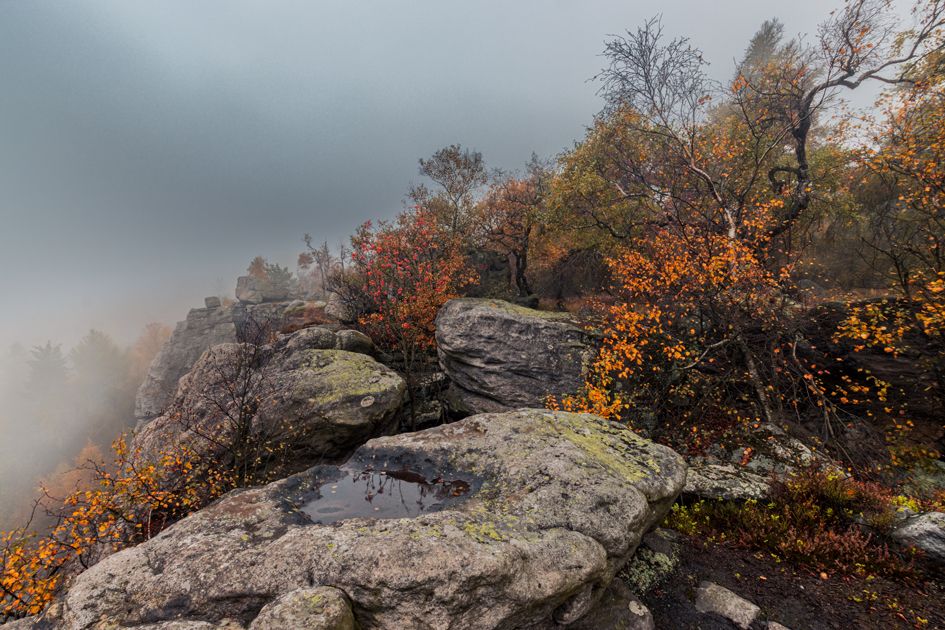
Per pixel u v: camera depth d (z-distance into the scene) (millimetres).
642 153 16141
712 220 12133
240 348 12758
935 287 7773
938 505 5945
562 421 6543
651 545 5852
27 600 5590
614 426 6617
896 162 9844
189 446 9688
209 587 3457
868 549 5438
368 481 5324
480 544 3629
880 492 6707
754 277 9555
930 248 8883
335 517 4461
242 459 9992
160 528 8297
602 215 18078
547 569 3691
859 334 8992
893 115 10320
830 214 15359
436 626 3223
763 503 6930
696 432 10062
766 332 10336
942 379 8930
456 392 15656
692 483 7543
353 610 3373
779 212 13898
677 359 11023
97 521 7008
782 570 5449
